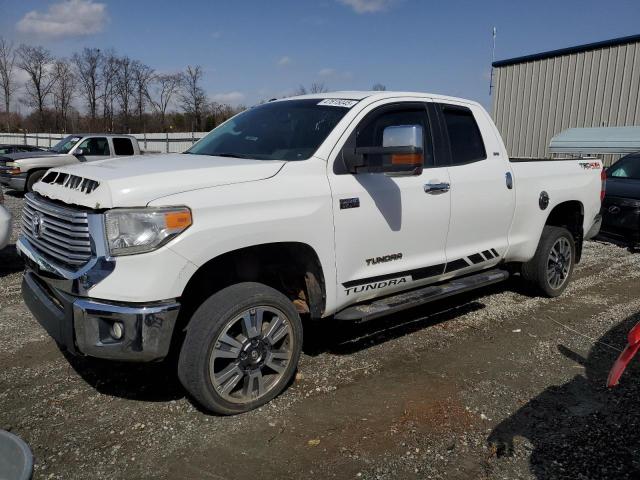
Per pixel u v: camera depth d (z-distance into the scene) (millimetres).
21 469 1748
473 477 2787
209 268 3393
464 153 4715
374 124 4035
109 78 54094
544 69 17016
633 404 3566
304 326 4934
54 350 4258
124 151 15547
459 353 4367
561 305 5695
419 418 3344
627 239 8688
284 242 3426
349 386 3756
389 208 3951
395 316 5262
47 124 56719
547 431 3223
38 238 3404
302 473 2801
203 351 3102
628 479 2777
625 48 14875
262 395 3422
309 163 3596
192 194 3045
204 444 3037
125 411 3375
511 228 5125
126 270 2883
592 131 12188
